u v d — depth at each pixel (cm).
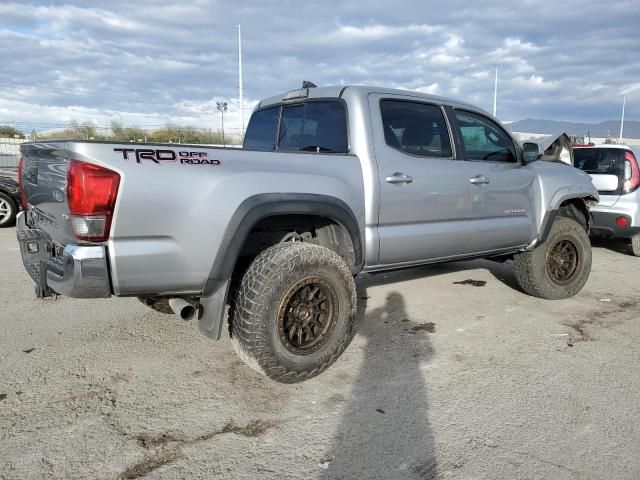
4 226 948
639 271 681
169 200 281
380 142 383
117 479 239
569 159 719
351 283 342
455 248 440
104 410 299
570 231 523
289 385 334
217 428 283
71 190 265
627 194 751
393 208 388
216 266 299
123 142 276
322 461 255
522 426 287
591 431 282
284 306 312
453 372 356
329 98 401
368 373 353
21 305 486
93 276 267
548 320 469
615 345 409
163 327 433
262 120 481
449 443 270
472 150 456
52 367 354
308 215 363
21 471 243
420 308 499
